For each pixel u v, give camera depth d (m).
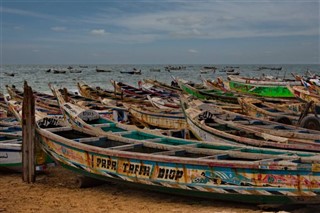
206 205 8.68
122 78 77.50
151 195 9.57
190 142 10.48
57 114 17.03
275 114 17.22
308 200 7.64
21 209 8.46
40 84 59.25
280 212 7.65
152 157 8.59
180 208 8.48
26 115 10.37
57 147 10.34
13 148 11.08
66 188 10.16
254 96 26.42
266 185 7.65
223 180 8.01
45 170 11.89
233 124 13.15
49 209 8.48
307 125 15.17
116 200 9.16
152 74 96.62
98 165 9.44
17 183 10.56
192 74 99.56
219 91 27.42
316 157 7.76
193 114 13.70
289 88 26.09
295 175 7.41
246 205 8.59
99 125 12.52
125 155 8.92
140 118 17.45
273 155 8.51
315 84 28.31
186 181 8.35
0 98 25.31
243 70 135.00
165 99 23.11
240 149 9.59
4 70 114.62
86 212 8.29
